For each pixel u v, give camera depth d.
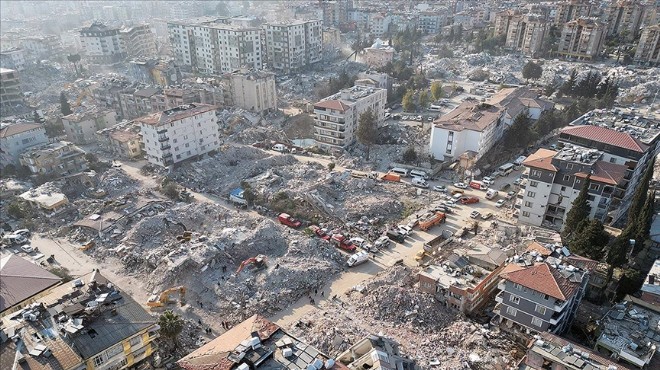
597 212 104.31
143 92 190.88
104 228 110.38
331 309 85.38
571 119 175.75
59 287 74.88
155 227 109.62
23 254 105.06
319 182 130.12
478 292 84.00
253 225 111.38
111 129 165.00
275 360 54.00
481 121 151.25
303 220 115.75
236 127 175.62
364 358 58.16
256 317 62.97
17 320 64.75
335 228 113.06
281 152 159.38
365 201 123.94
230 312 85.19
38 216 120.69
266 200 124.25
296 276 92.12
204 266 93.75
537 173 108.38
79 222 113.94
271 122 192.00
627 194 115.69
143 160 154.50
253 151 155.12
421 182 136.25
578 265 81.62
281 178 135.12
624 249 85.88
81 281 74.62
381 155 158.12
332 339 75.62
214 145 153.25
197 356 56.34
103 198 130.00
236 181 135.88
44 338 61.62
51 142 157.00
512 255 91.81
